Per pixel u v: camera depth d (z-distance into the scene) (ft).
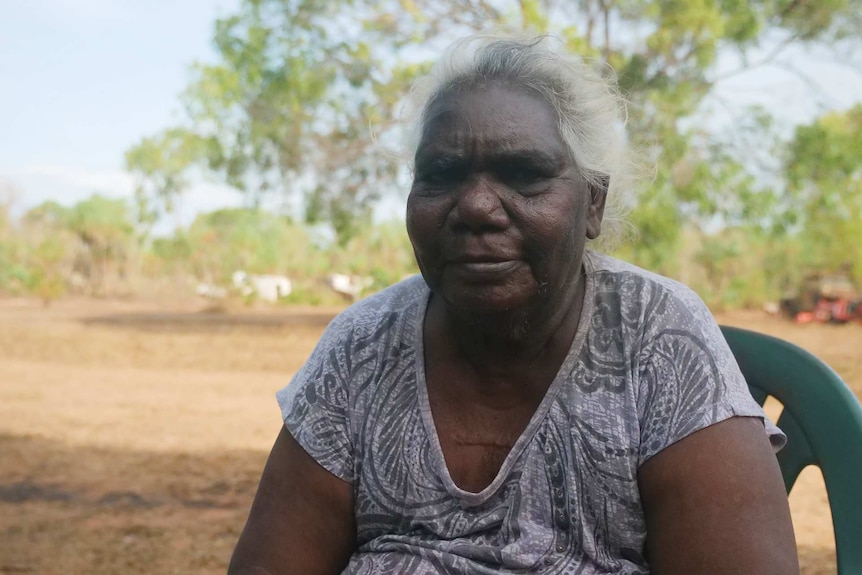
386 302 5.83
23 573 14.28
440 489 5.24
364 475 5.40
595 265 5.57
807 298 90.79
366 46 54.54
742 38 47.06
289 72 55.98
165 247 148.25
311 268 162.50
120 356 51.11
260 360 49.52
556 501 5.07
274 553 5.45
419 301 5.65
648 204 48.06
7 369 44.98
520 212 4.84
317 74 55.93
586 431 5.04
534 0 46.83
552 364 5.23
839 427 5.90
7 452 24.21
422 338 5.49
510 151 4.85
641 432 5.00
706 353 5.07
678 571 4.79
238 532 16.74
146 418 30.09
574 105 5.13
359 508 5.46
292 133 59.11
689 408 4.92
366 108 55.67
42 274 133.08
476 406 5.30
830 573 12.59
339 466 5.46
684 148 47.06
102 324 75.92
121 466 22.61
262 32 56.90
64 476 21.47
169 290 146.92
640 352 5.14
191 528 17.01
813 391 6.11
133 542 16.06
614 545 5.06
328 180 60.49
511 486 5.12
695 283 112.57
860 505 5.64
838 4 47.44
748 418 4.95
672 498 4.85
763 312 107.45
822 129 50.80
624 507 4.99
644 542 5.06
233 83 59.93
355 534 5.63
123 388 38.14
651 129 45.52
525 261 4.91
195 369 45.57
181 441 25.90
